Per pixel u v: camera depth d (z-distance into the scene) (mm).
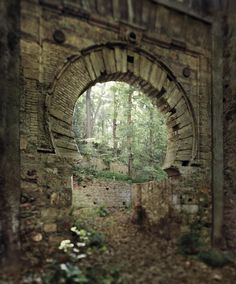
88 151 15875
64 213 5145
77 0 5477
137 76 6105
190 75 6555
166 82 6348
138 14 6066
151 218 7008
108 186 12766
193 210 6258
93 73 5684
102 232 6605
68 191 5234
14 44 4875
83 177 13078
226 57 6719
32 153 4898
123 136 15508
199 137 6508
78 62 5523
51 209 5004
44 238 4875
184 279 4637
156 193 6820
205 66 6723
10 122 4730
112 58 5855
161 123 14297
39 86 5082
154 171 13836
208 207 6395
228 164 6488
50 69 5199
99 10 5691
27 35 5027
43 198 4941
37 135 4977
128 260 5102
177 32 6469
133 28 6020
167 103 6367
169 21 6379
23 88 4926
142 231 7074
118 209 11648
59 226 5062
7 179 4625
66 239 5117
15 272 4305
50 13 5281
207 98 6672
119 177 14469
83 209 10047
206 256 5363
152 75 6223
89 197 12180
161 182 6590
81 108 20719
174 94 6391
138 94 14609
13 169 4688
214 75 6676
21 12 5008
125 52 5965
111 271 4559
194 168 6391
